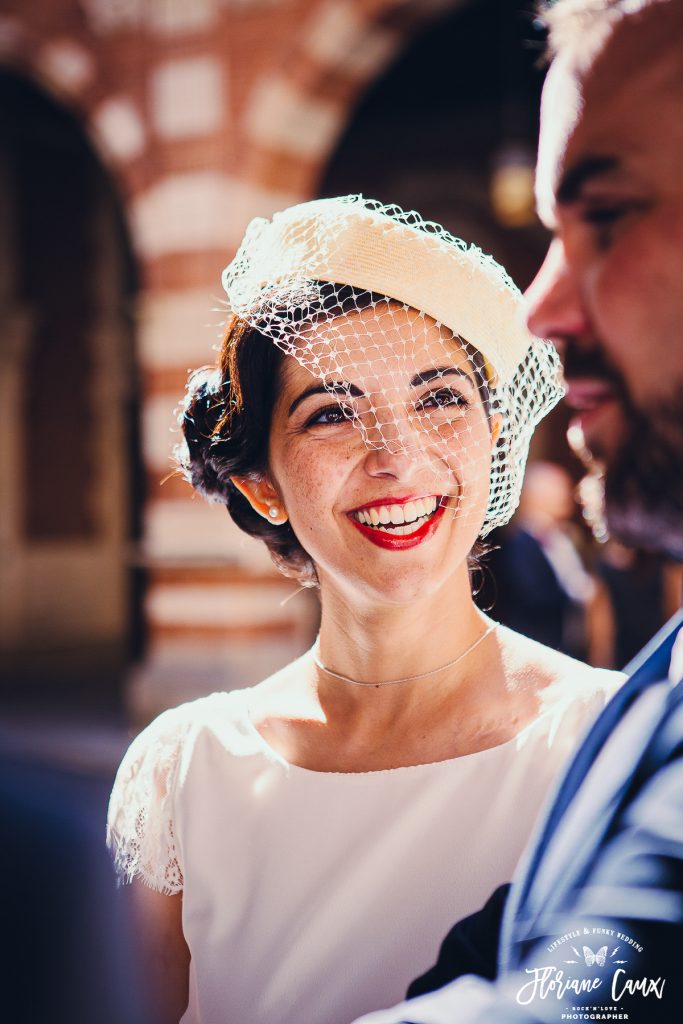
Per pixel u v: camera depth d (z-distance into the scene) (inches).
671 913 25.7
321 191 518.6
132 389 585.6
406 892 47.1
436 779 48.3
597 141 25.3
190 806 52.8
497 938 37.4
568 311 26.3
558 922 27.9
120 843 56.3
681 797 26.6
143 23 316.2
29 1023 151.3
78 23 324.2
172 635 317.7
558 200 26.3
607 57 25.4
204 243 311.4
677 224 24.5
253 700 55.6
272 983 48.2
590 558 236.5
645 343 24.9
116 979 165.9
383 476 47.3
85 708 376.5
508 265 494.9
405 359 46.9
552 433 421.1
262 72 304.8
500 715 49.5
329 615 52.8
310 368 47.1
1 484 547.2
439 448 47.6
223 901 50.6
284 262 48.8
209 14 308.7
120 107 321.7
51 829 247.3
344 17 294.4
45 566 565.3
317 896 48.6
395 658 50.7
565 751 46.7
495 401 50.3
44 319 559.5
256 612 310.5
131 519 598.9
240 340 50.6
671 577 200.1
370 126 508.1
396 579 48.0
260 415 51.0
